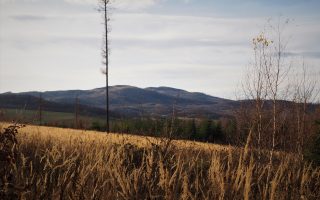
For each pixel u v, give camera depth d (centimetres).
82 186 573
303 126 1280
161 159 659
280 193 662
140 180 631
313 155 1043
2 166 546
